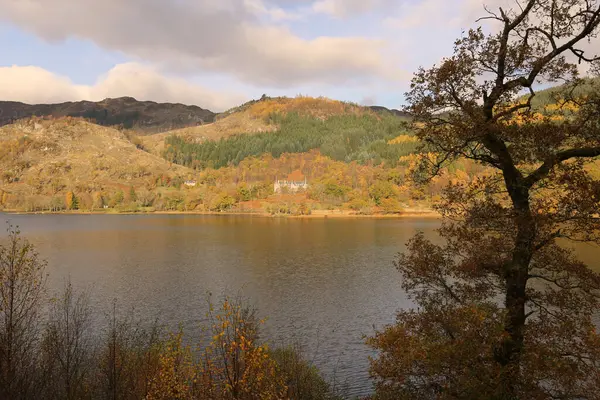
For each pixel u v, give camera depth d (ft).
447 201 52.01
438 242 322.55
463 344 44.04
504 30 46.93
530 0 45.03
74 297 174.70
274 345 120.98
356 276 221.25
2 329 55.31
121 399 61.21
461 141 48.24
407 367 49.42
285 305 166.40
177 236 414.41
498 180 49.83
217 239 387.75
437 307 54.13
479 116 45.65
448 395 46.06
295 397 74.64
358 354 115.34
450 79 47.34
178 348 68.74
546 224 43.47
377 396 57.52
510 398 42.70
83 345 90.79
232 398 56.44
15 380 52.90
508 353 45.55
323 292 187.52
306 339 127.65
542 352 43.32
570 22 43.96
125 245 349.41
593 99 43.96
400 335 53.93
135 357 71.10
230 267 249.96
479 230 49.96
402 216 650.84
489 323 44.65
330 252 304.91
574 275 46.93
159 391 59.62
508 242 48.88
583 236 43.37
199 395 59.57
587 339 44.52
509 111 45.47
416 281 56.29
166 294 184.03
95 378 68.13
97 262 268.21
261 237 400.67
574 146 44.55
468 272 49.19
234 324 61.87
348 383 96.73
